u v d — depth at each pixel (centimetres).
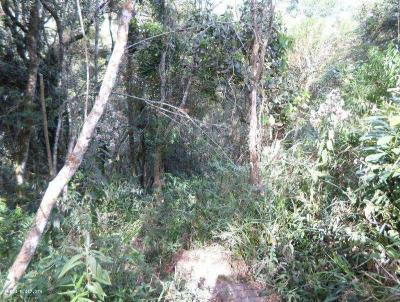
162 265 383
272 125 556
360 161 345
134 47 581
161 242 409
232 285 343
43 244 337
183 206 467
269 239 369
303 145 454
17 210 398
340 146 387
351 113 447
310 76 771
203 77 612
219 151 554
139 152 702
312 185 383
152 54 623
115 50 260
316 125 439
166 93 614
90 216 439
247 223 379
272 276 340
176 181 545
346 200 358
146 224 443
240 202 414
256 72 441
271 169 436
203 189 496
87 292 211
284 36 570
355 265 314
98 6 536
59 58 622
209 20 553
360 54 933
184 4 615
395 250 292
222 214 417
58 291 241
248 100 533
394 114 313
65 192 442
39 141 663
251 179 428
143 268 327
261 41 446
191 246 413
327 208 365
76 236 382
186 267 376
